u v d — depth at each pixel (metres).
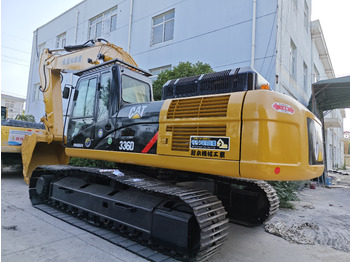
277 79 7.58
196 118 2.96
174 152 3.05
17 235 3.46
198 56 9.30
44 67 6.52
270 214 4.04
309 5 12.78
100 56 4.87
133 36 11.84
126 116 3.67
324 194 8.55
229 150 2.66
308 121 3.02
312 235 4.19
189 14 9.69
